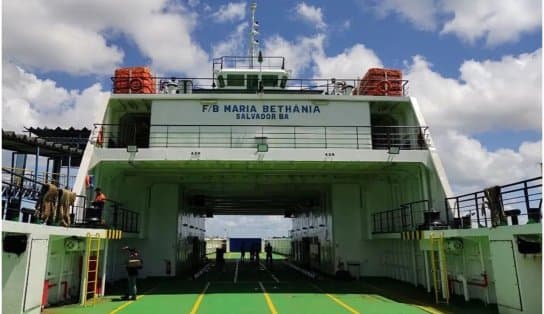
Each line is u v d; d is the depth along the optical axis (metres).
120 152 16.72
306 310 13.05
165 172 20.36
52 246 12.99
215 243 71.38
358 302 14.59
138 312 12.62
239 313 12.52
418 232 15.88
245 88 23.62
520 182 11.18
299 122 18.92
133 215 22.08
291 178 22.59
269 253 34.81
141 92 19.83
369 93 20.86
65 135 22.22
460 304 13.95
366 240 23.52
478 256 14.16
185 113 18.80
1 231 9.07
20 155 20.55
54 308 13.02
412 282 19.44
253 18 24.12
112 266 19.75
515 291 11.19
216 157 16.70
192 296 16.00
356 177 22.16
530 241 10.79
